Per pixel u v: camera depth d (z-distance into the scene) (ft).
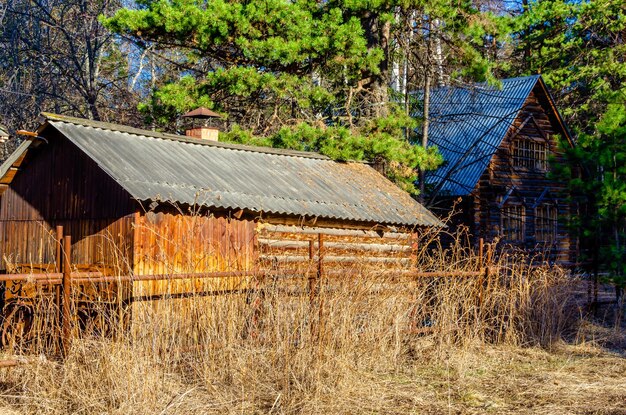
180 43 73.20
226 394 27.78
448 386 30.99
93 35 103.91
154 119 72.64
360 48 67.87
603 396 30.55
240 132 67.56
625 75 106.52
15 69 104.73
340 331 31.19
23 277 26.99
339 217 48.06
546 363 37.50
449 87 95.25
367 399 29.04
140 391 25.75
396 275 36.32
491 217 84.07
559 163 55.16
